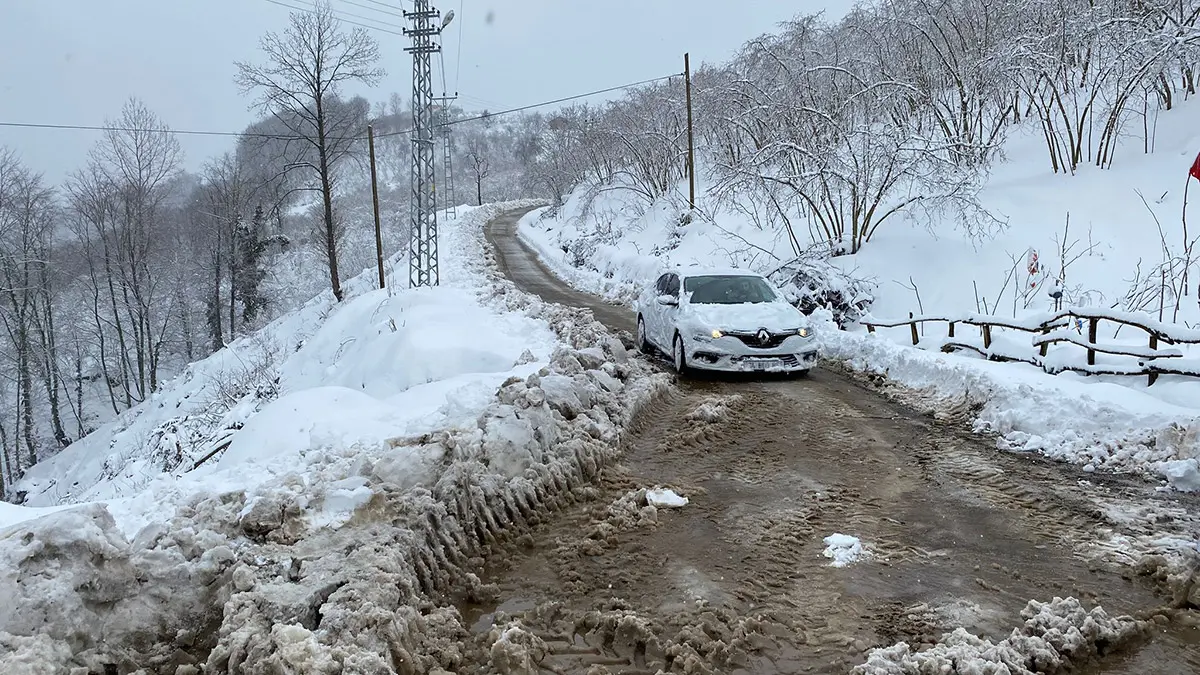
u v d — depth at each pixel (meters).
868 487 5.99
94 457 26.03
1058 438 6.98
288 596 3.66
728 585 4.31
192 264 44.78
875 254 16.70
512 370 9.88
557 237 41.91
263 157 45.47
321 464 5.82
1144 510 5.36
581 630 3.91
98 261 40.59
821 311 14.33
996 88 20.45
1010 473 6.30
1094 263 14.17
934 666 3.30
